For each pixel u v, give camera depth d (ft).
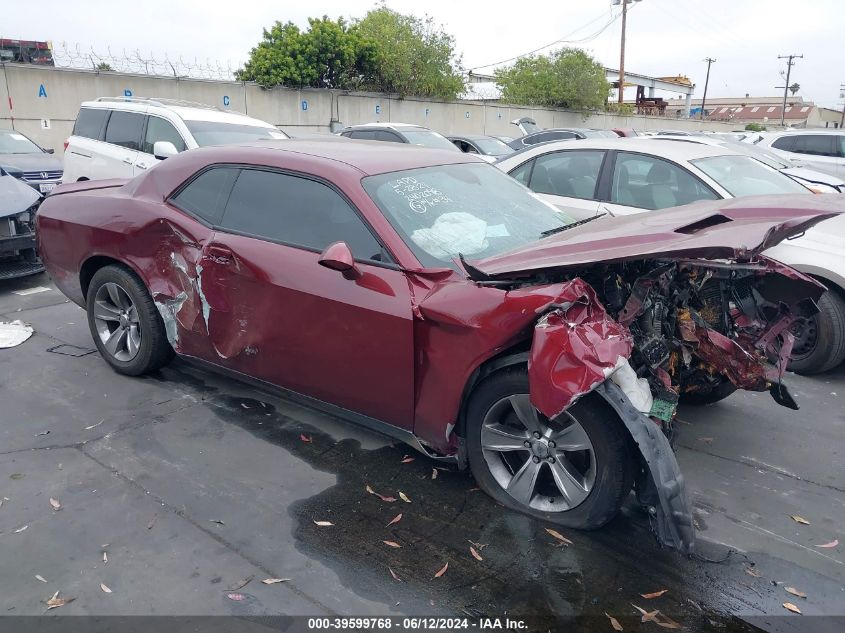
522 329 9.30
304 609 8.41
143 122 29.45
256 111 68.44
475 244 11.39
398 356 10.46
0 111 50.57
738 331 12.33
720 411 14.65
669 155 19.21
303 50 72.59
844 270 15.75
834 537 10.18
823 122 301.63
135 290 14.34
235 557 9.36
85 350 17.06
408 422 10.91
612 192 19.92
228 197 12.85
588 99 114.52
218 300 12.59
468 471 11.77
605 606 8.59
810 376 17.07
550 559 9.46
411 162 12.77
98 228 14.60
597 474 9.50
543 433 10.04
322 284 11.07
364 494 11.00
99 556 9.30
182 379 15.35
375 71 84.12
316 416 13.71
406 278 10.43
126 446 12.31
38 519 10.08
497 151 52.80
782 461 12.50
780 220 10.37
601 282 10.40
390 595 8.70
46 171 34.68
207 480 11.28
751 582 9.12
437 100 88.17
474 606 8.55
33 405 13.84
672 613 8.50
